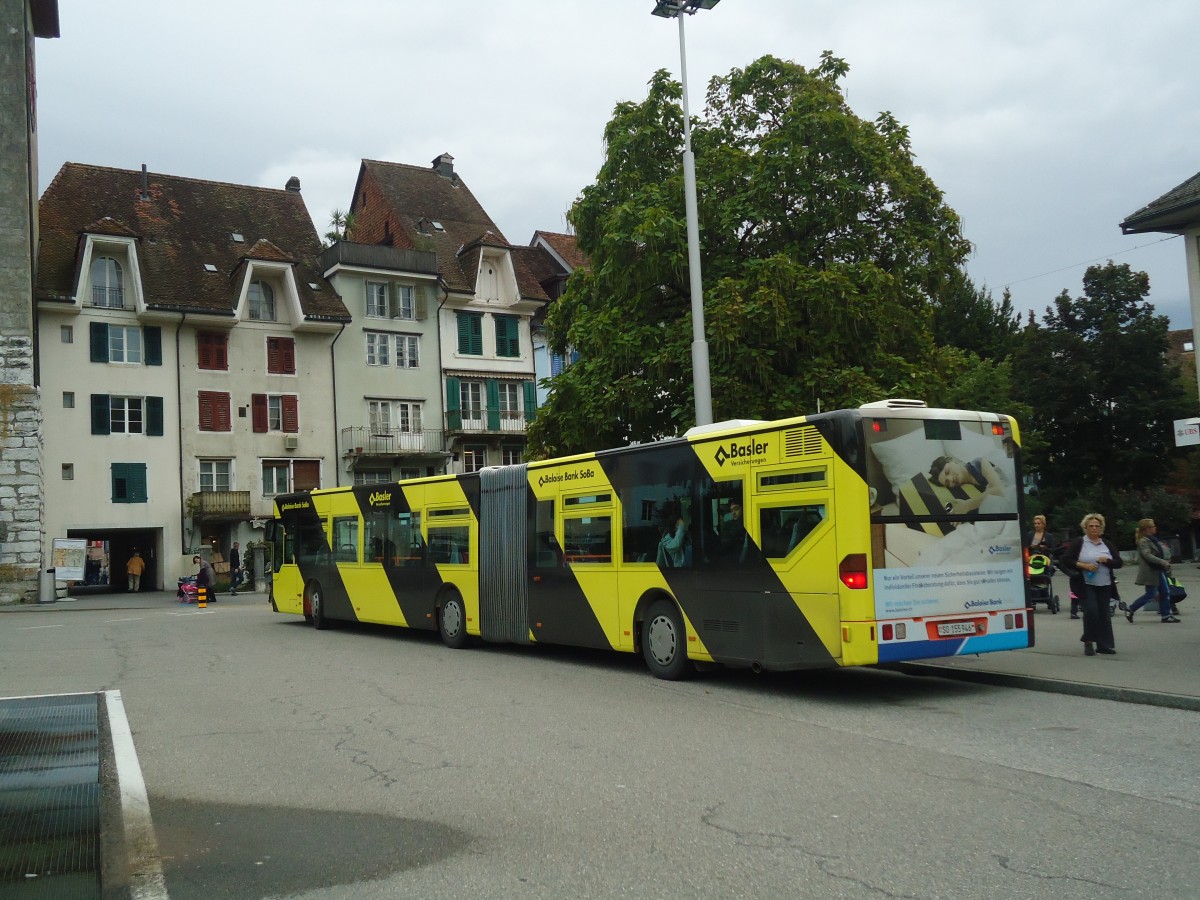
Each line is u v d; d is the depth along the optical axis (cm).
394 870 521
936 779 692
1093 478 4053
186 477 4206
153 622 2484
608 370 2178
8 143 3572
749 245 2189
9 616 2938
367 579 1941
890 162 2166
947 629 1042
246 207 4938
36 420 3553
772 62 2248
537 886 490
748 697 1087
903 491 1030
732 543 1138
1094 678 1062
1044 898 456
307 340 4556
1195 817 586
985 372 3619
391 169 5538
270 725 961
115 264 4144
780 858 523
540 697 1104
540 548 1480
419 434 4772
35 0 4084
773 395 1967
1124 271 4003
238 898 480
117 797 682
